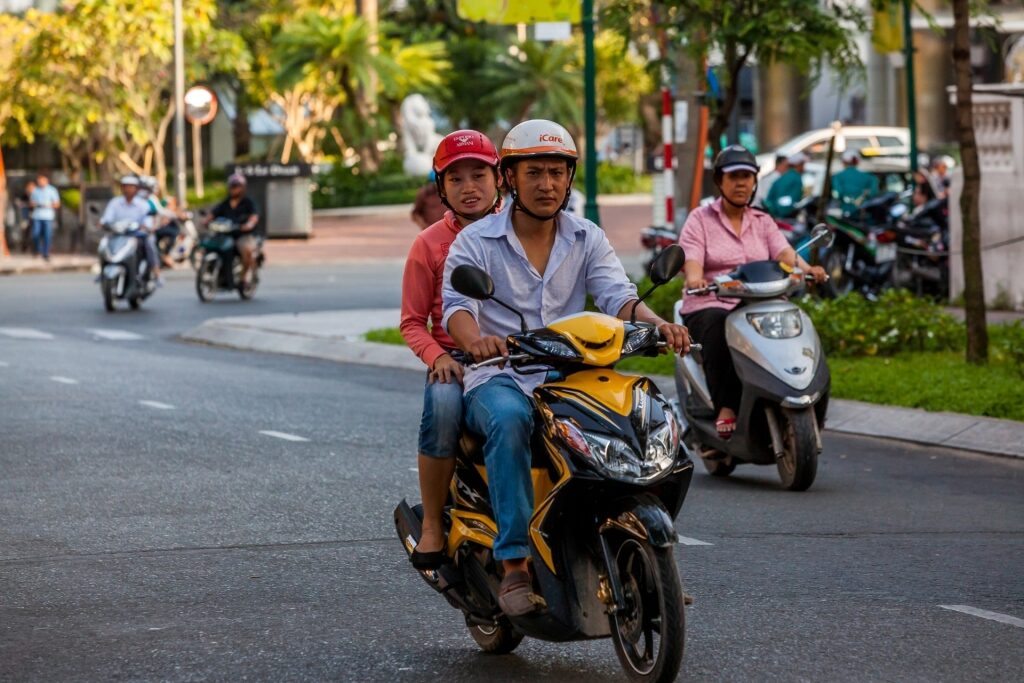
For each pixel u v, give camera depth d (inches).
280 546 467.8
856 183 1497.3
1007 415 665.6
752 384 548.7
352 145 3558.1
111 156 2635.3
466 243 331.3
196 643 364.5
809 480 547.8
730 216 580.1
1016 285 1135.6
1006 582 416.8
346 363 986.7
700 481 583.2
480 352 310.8
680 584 299.3
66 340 1122.7
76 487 562.9
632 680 311.6
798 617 379.9
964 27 781.3
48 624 382.9
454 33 4163.4
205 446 652.1
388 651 357.7
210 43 2642.7
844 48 971.3
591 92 1019.9
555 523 307.1
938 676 330.0
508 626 339.9
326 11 3668.8
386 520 504.1
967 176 791.1
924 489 555.8
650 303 973.8
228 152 4301.2
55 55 2422.5
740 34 922.1
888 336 851.4
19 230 2260.1
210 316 1301.7
